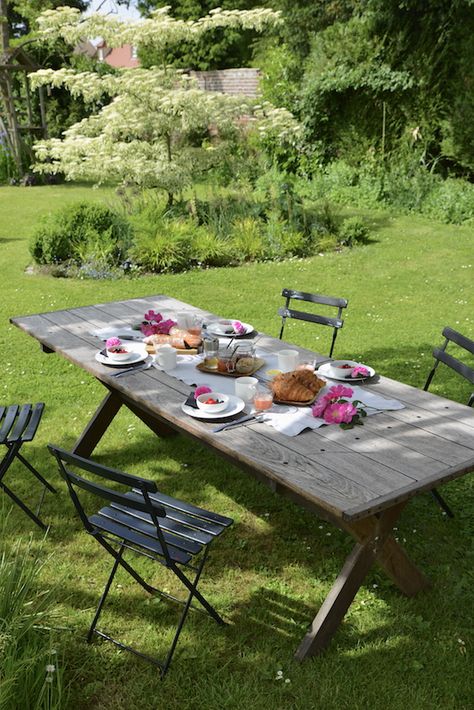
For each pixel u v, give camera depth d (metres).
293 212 10.36
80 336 3.95
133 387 3.22
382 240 10.61
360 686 2.50
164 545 2.45
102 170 9.80
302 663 2.60
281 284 8.30
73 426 4.61
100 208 9.50
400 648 2.68
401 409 2.97
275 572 3.17
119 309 4.51
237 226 9.88
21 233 11.35
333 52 14.77
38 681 2.30
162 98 9.72
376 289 8.07
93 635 2.75
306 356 3.64
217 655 2.66
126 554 3.29
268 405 2.95
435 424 2.82
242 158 13.39
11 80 18.62
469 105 12.88
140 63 27.66
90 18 9.92
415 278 8.50
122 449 4.36
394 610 2.89
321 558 3.28
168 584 3.08
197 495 3.82
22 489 3.86
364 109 14.55
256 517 3.61
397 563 2.84
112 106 9.98
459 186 12.53
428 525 3.52
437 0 12.67
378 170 13.92
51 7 24.14
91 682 2.52
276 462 2.50
